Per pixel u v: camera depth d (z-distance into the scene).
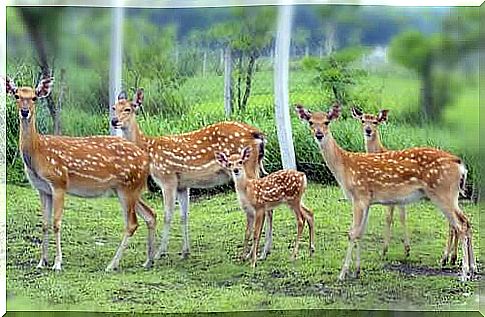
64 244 12.24
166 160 12.19
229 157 12.16
